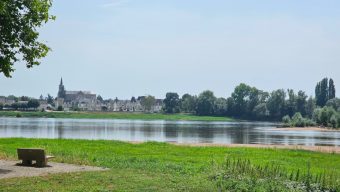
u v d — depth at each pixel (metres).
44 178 18.88
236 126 137.75
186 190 17.34
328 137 84.69
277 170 21.31
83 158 27.11
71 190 16.42
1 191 15.99
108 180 18.70
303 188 18.22
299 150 41.44
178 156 31.47
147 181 18.73
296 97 199.12
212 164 24.86
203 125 142.75
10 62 23.14
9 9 22.31
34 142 41.34
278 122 198.25
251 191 17.58
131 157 28.97
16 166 22.94
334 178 20.09
